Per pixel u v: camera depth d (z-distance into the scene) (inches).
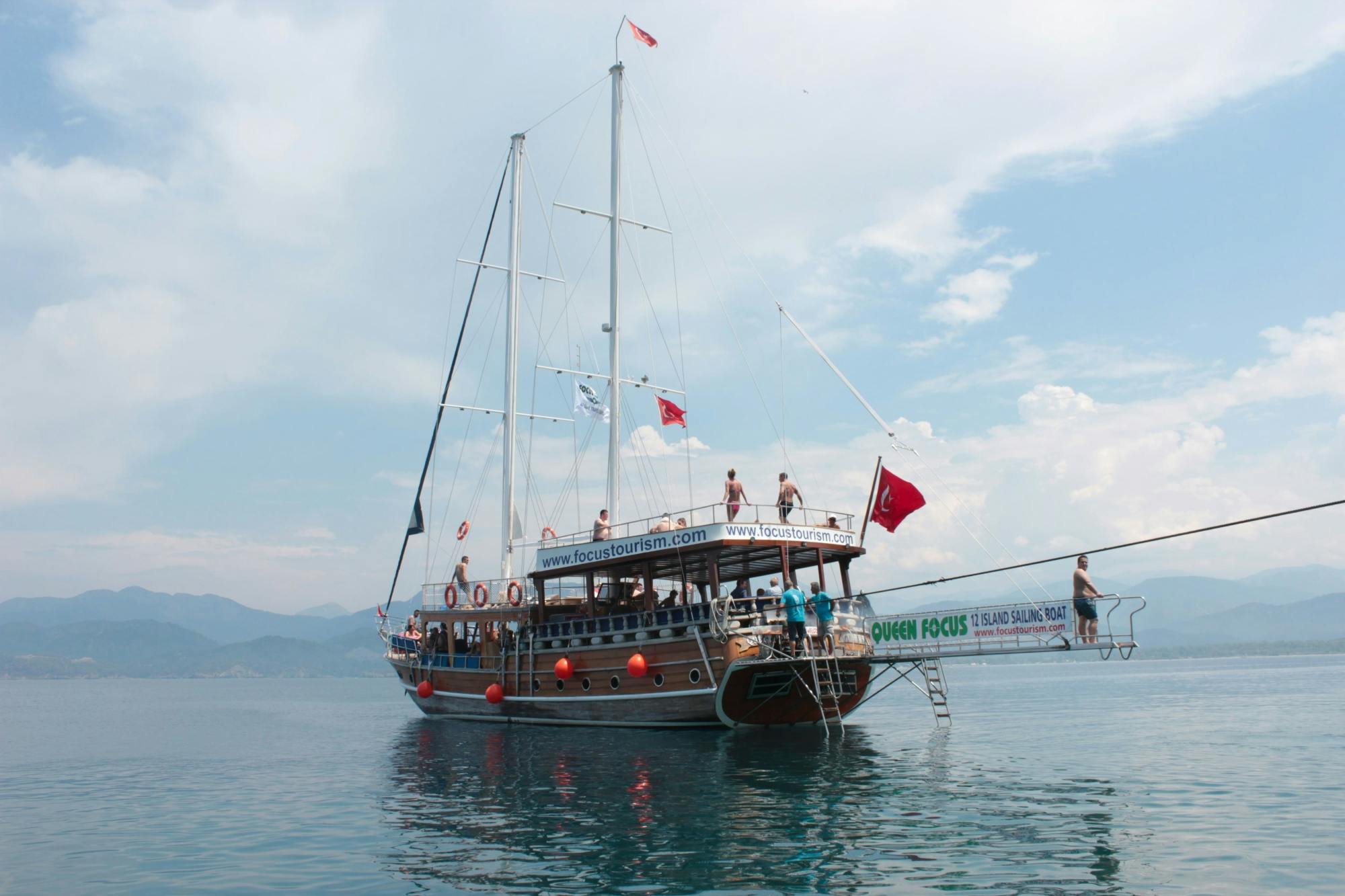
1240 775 818.8
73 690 7022.6
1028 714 1695.4
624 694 1288.1
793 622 1111.6
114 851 623.2
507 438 1918.1
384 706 2965.1
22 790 950.4
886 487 1195.9
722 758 973.8
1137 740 1138.0
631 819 655.8
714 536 1165.1
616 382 1626.5
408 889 495.2
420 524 1975.9
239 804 814.5
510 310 1963.6
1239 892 443.2
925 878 480.1
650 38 1685.5
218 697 4576.8
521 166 2046.0
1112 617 900.0
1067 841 556.4
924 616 1075.3
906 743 1110.4
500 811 706.8
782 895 458.6
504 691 1499.8
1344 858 506.0
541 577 1445.6
